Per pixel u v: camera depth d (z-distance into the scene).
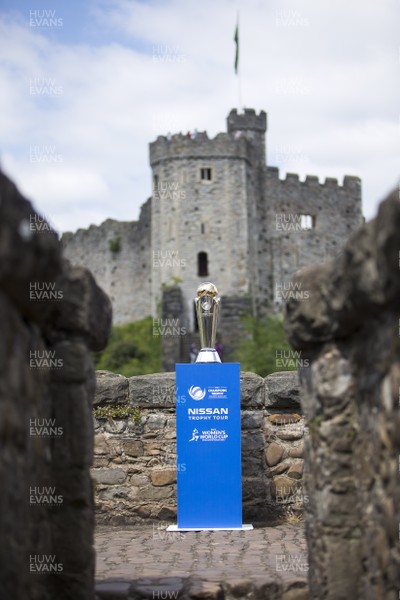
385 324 5.32
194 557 8.80
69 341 6.35
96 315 6.56
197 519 10.68
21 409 5.10
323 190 86.38
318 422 6.26
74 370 6.32
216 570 7.97
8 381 4.83
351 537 6.07
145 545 9.66
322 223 85.75
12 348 4.95
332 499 6.11
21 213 4.62
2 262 4.41
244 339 75.00
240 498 10.68
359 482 6.02
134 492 11.55
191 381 10.72
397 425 5.10
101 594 7.11
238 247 76.88
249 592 7.32
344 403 6.13
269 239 82.12
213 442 10.70
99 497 11.56
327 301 6.02
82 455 6.30
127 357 75.69
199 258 76.88
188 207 77.00
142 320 80.19
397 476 5.16
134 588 7.19
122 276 82.19
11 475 4.89
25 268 4.69
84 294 6.32
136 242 81.56
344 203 87.88
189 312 75.81
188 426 10.73
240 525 10.66
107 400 11.68
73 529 6.27
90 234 85.69
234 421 10.73
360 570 6.04
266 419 11.66
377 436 5.53
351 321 5.80
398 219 4.42
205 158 77.31
